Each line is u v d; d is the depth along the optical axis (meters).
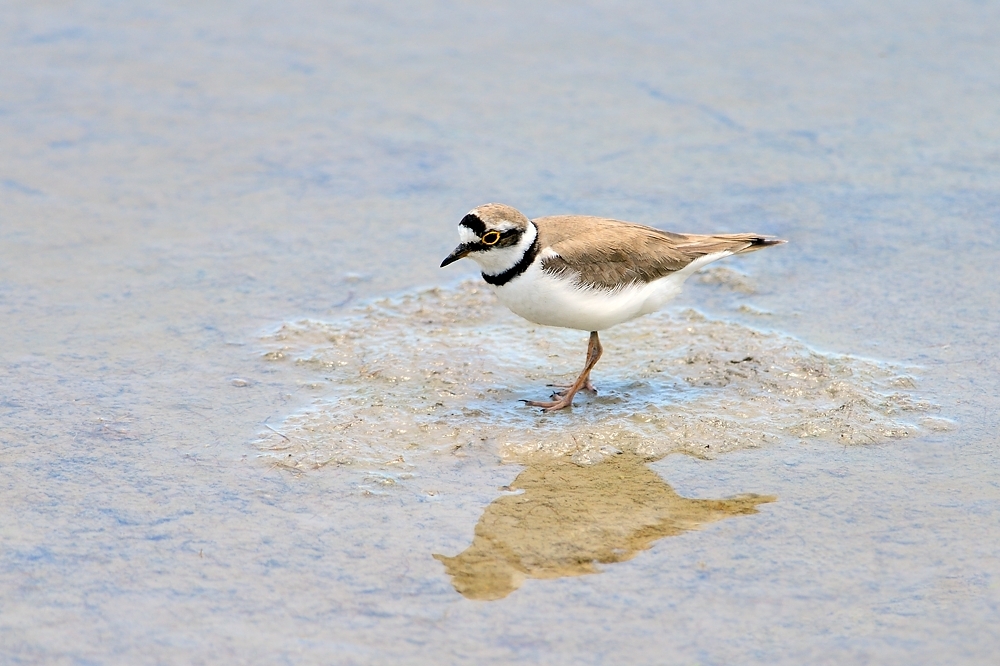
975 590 8.17
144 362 11.67
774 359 11.73
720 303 13.13
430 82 18.41
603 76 18.58
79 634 7.79
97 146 16.44
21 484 9.53
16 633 7.77
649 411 10.92
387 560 8.63
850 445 10.25
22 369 11.41
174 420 10.64
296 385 11.39
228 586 8.30
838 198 15.20
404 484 9.73
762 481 9.73
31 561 8.54
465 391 11.35
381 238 14.48
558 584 8.35
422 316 12.87
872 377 11.34
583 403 11.15
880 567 8.46
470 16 20.56
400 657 7.59
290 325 12.53
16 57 18.72
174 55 19.05
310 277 13.57
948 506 9.22
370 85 18.31
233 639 7.75
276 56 19.12
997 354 11.66
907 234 14.30
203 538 8.87
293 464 9.96
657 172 15.93
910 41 19.48
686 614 8.00
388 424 10.69
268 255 14.02
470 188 15.59
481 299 13.28
